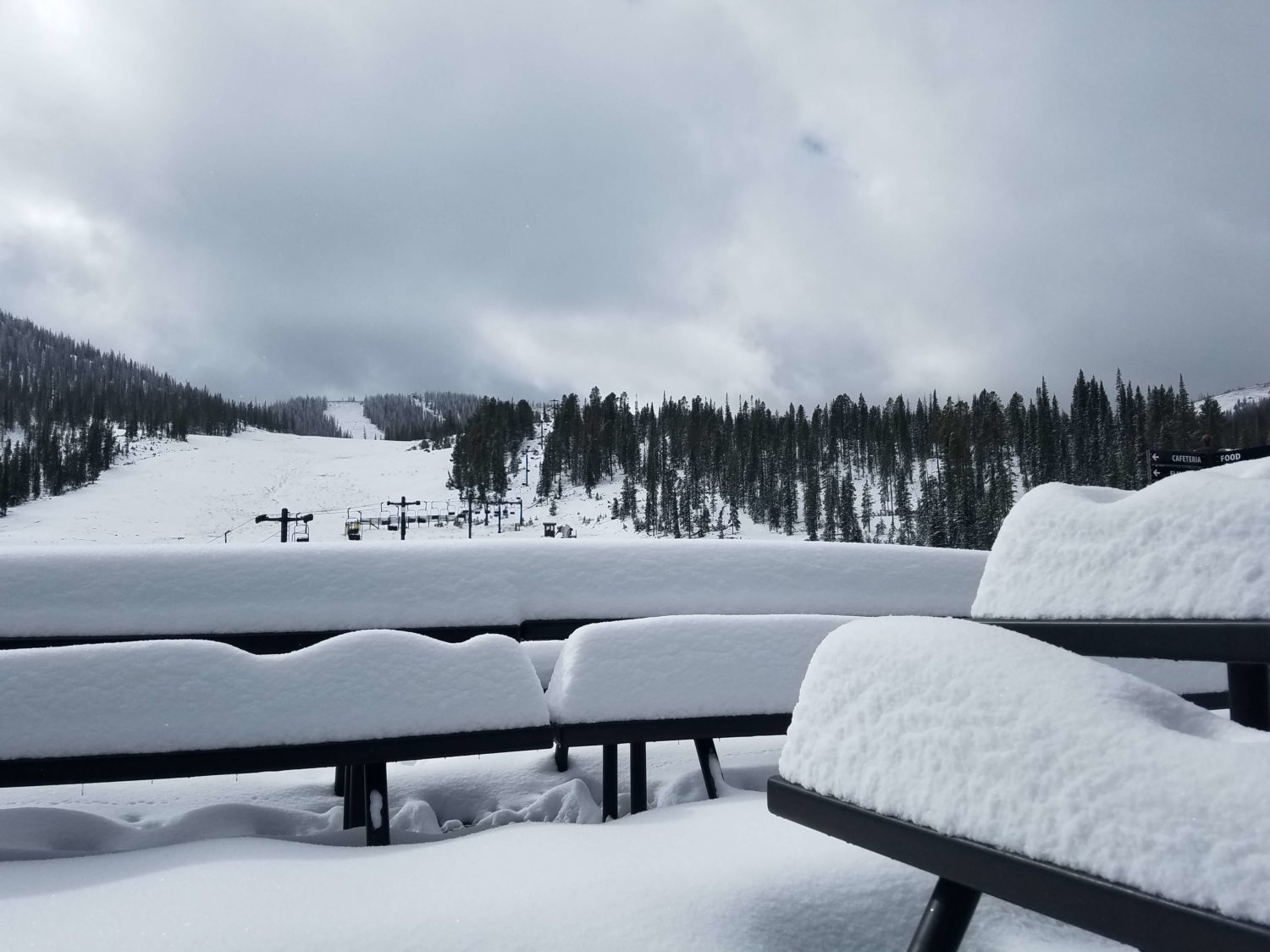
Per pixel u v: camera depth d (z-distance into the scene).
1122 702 1.25
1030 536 2.03
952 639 1.49
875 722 1.50
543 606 4.05
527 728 2.70
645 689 2.84
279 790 4.00
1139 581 1.72
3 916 1.83
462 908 1.84
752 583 4.36
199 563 3.82
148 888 1.97
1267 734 1.20
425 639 2.82
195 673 2.56
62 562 3.70
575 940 1.72
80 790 3.94
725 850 2.20
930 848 1.30
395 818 3.34
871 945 1.80
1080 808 1.12
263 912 1.82
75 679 2.48
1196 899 0.95
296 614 3.74
